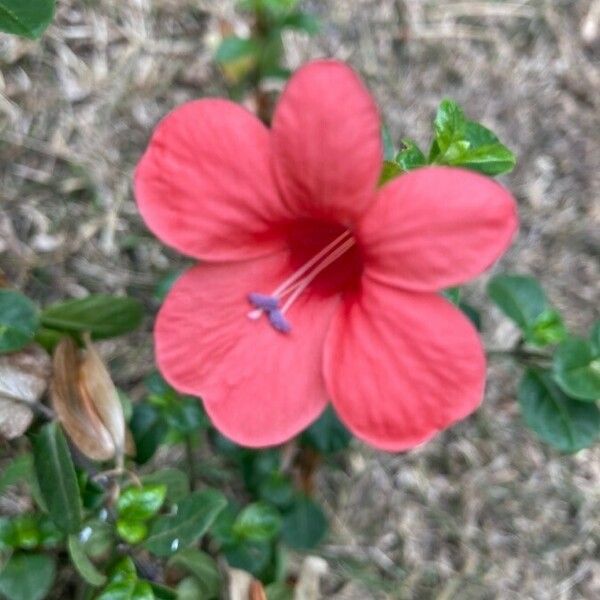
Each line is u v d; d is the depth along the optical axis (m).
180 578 0.27
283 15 0.29
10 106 0.30
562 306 0.32
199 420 0.27
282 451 0.28
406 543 0.31
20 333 0.25
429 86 0.33
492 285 0.27
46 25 0.23
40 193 0.30
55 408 0.25
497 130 0.33
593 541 0.31
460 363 0.22
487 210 0.22
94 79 0.31
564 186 0.33
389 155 0.26
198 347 0.23
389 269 0.22
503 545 0.31
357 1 0.33
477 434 0.31
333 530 0.30
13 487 0.28
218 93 0.31
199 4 0.32
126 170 0.31
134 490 0.25
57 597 0.28
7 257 0.29
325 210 0.23
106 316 0.27
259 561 0.27
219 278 0.23
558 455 0.31
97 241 0.30
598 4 0.34
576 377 0.26
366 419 0.23
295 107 0.22
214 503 0.25
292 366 0.23
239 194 0.23
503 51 0.33
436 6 0.33
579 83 0.33
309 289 0.24
